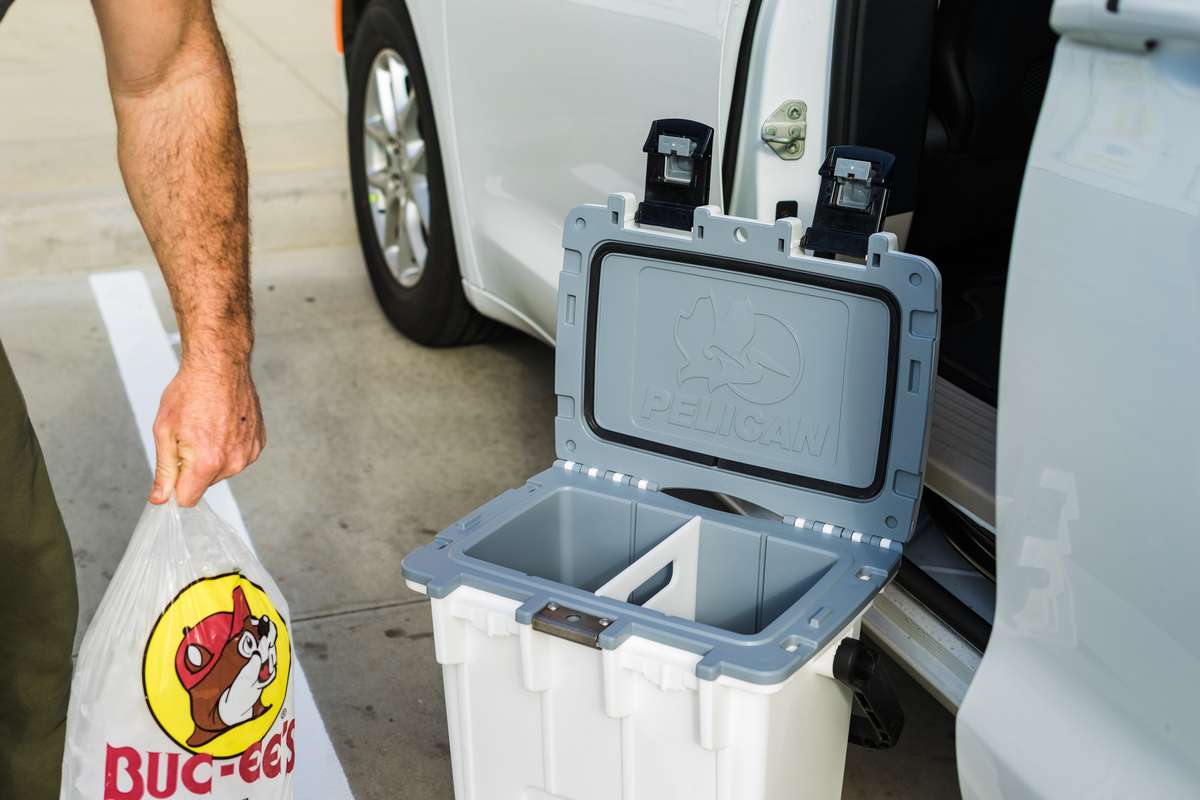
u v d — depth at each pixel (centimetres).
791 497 171
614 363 181
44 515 144
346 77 342
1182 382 107
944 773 198
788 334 165
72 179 398
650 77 194
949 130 203
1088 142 114
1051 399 121
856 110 172
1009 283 124
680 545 171
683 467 179
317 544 261
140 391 316
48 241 382
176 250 145
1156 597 113
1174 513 110
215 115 147
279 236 404
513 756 163
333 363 333
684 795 150
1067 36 116
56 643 151
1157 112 108
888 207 184
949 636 159
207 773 144
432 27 260
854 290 156
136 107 144
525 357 340
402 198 324
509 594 152
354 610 240
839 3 167
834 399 164
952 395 184
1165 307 108
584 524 184
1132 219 110
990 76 198
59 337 342
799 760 155
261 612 147
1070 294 117
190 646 140
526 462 292
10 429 138
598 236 175
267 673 147
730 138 176
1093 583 120
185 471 141
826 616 146
